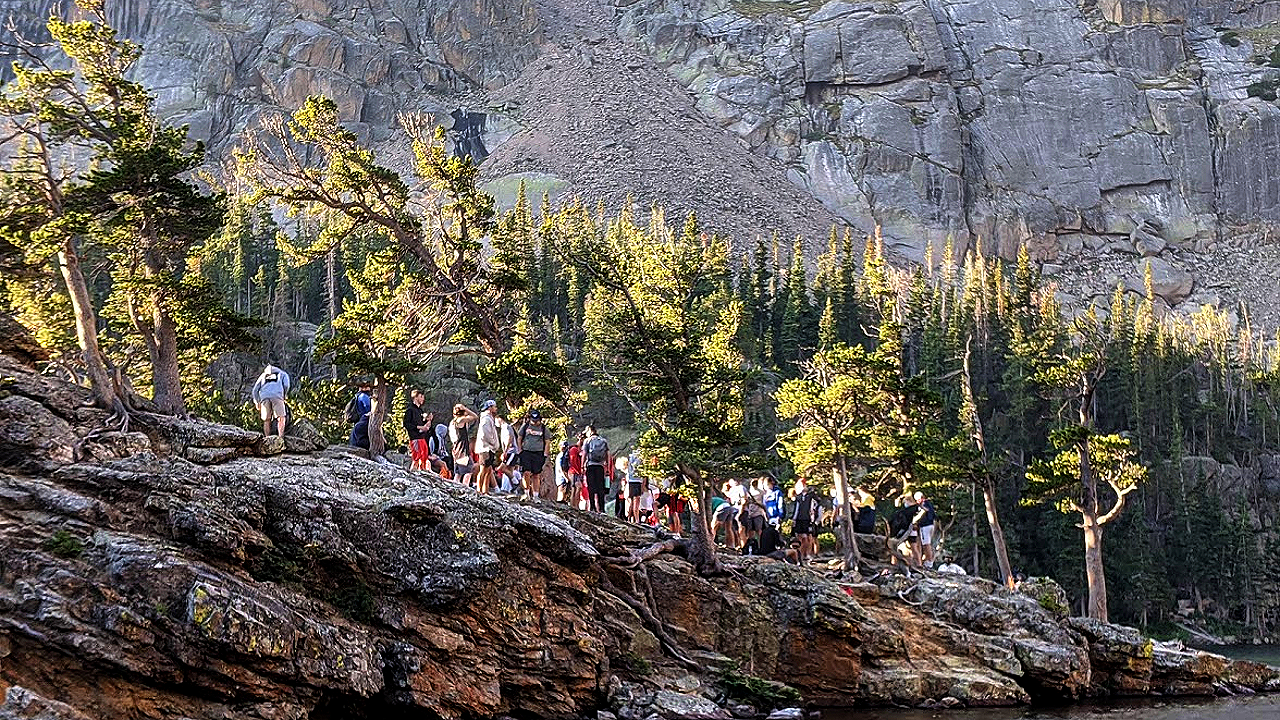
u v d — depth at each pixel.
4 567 20.44
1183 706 33.94
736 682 28.38
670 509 37.25
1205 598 97.19
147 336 32.88
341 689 22.41
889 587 35.94
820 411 44.72
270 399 30.66
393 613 24.22
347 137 44.62
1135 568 87.31
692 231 119.06
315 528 24.25
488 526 25.77
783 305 120.50
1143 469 50.59
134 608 20.52
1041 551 87.81
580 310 104.75
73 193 31.69
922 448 43.94
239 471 24.78
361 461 27.16
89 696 19.91
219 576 21.77
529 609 25.78
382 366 31.67
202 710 20.67
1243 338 184.88
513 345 52.38
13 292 36.75
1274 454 123.50
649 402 35.53
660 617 29.78
